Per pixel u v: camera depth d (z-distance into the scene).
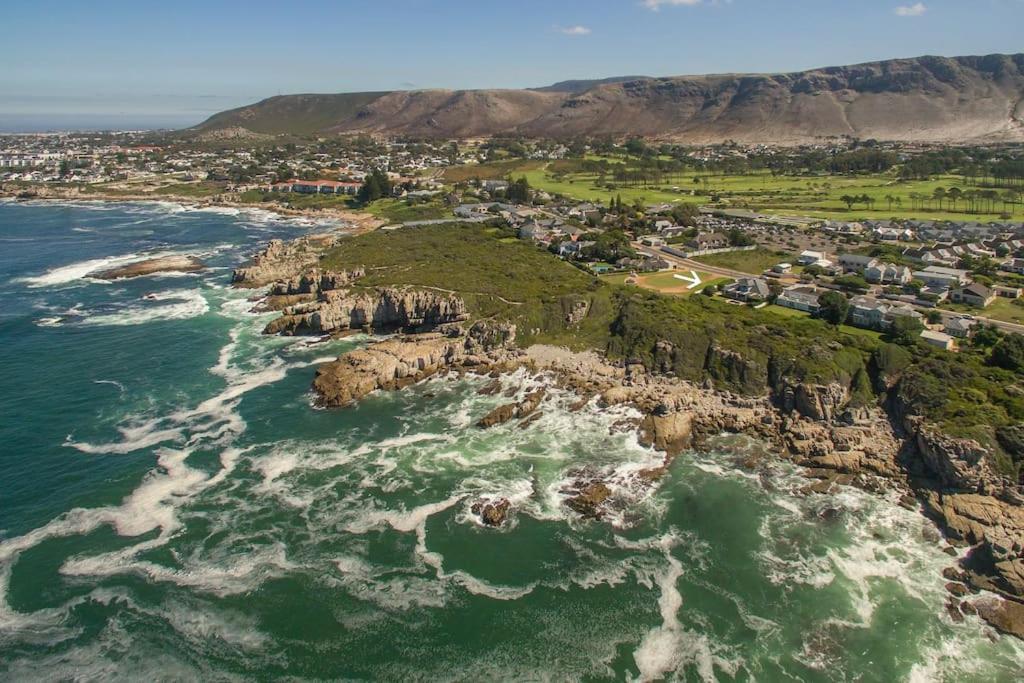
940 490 74.00
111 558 65.56
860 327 111.31
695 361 101.50
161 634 57.34
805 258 159.75
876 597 62.19
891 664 55.53
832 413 89.31
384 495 76.44
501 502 74.81
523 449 86.00
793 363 94.69
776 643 57.59
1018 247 163.88
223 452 84.44
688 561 66.88
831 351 96.31
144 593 61.47
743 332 105.50
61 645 55.91
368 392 101.19
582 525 72.06
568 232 190.38
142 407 95.75
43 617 58.66
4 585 61.91
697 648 57.06
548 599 62.09
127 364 110.62
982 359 94.62
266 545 68.00
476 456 84.44
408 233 194.75
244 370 109.31
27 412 93.12
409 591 62.75
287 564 65.56
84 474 78.88
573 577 64.81
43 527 69.56
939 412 81.12
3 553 65.69
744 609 61.09
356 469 81.31
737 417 90.00
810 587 63.47
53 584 62.16
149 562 65.19
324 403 97.19
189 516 71.94
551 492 77.50
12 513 71.56
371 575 64.50
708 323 108.12
